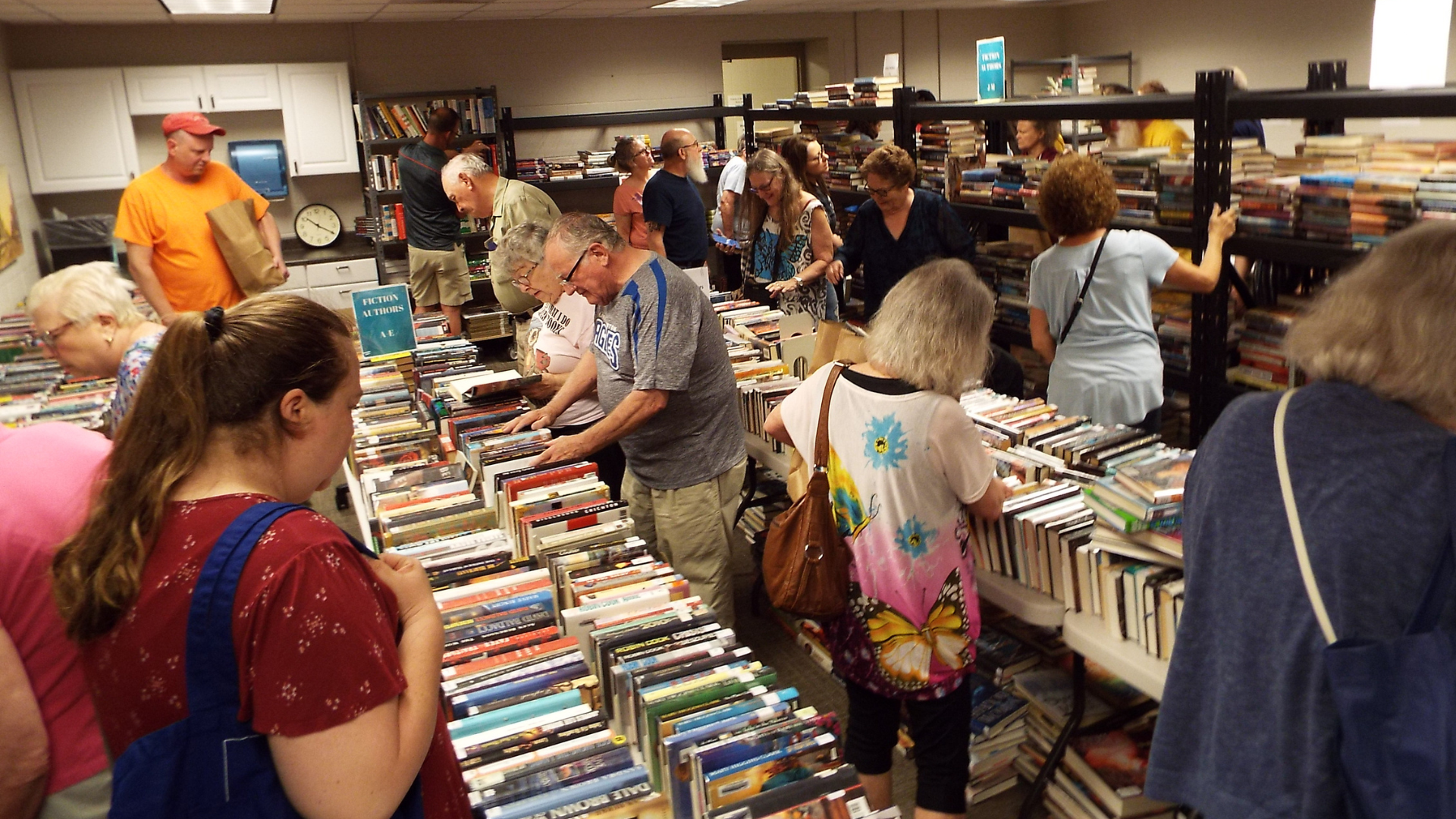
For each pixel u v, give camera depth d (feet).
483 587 6.93
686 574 9.74
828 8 31.32
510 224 18.08
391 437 10.18
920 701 7.09
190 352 3.50
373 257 26.86
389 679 3.41
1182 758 4.12
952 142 17.34
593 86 30.50
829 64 33.86
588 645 6.53
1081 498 8.11
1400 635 3.41
